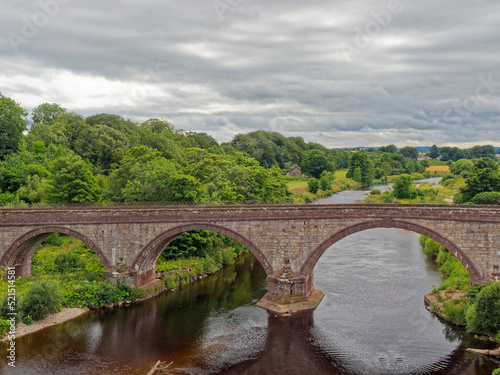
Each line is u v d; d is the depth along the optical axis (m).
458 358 39.19
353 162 191.50
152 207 53.66
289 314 49.59
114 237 54.06
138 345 42.41
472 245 47.12
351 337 43.81
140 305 53.31
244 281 64.88
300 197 131.00
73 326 46.62
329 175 179.12
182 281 62.81
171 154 110.69
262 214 51.78
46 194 73.06
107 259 54.31
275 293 52.19
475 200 79.31
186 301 55.19
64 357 39.56
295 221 51.56
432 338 43.25
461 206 47.28
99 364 38.38
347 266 68.25
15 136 91.81
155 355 40.34
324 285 59.19
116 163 107.25
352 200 135.75
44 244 70.06
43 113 129.00
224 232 52.31
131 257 54.16
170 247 67.56
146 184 69.94
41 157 93.75
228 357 40.06
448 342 42.38
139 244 53.84
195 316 50.00
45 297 47.62
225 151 174.25
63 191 71.25
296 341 43.22
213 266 70.19
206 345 42.56
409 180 130.50
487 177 84.81
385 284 59.44
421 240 85.00
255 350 41.41
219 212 52.25
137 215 53.59
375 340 43.06
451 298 50.69
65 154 98.44
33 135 102.62
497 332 41.31
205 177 87.75
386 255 75.50
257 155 176.88
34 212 53.84
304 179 176.12
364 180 190.50
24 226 53.84
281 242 51.88
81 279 56.31
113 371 37.16
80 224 54.00
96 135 110.50
